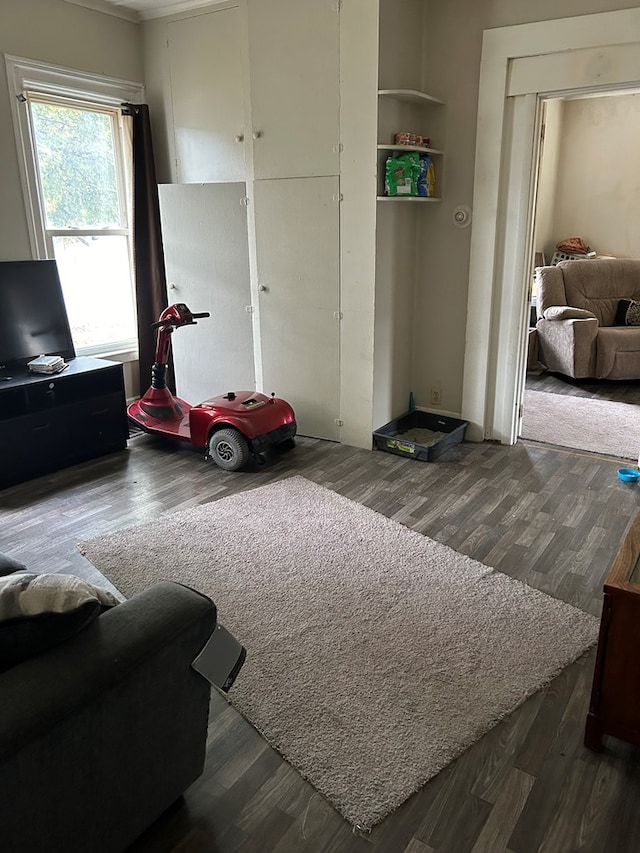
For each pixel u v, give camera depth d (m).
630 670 1.69
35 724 1.17
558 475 3.69
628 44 3.27
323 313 4.07
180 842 1.57
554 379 5.80
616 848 1.54
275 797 1.68
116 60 4.34
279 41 3.77
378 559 2.79
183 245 4.45
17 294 3.79
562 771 1.75
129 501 3.42
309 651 2.21
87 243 4.45
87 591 1.32
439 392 4.39
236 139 4.22
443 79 3.85
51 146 4.11
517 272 3.88
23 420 3.58
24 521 3.19
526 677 2.09
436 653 2.20
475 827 1.59
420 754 1.80
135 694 1.37
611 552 2.86
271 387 4.43
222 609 2.44
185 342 4.64
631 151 7.02
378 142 3.60
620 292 6.09
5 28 3.71
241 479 3.70
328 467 3.85
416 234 4.16
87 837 1.37
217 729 1.90
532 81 3.55
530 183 3.73
